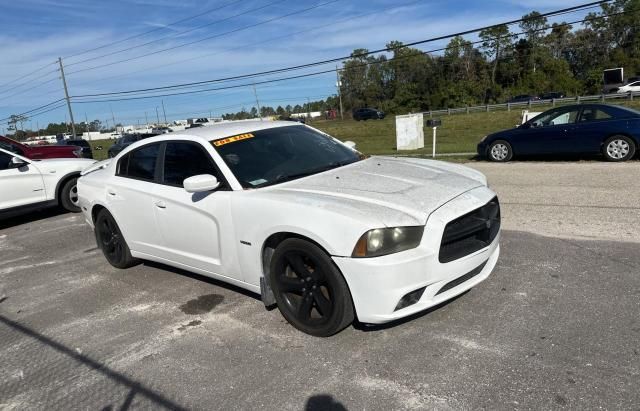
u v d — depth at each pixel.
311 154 4.65
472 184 3.97
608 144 10.73
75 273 5.81
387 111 93.12
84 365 3.62
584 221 6.02
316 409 2.85
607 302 3.79
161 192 4.68
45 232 8.30
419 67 95.12
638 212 6.23
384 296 3.21
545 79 77.56
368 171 4.27
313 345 3.56
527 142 11.79
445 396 2.85
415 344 3.43
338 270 3.38
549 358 3.11
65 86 55.28
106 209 5.51
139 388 3.26
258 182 4.11
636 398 2.69
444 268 3.35
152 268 5.68
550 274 4.42
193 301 4.58
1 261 6.75
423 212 3.37
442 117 42.09
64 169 9.62
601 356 3.09
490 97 82.38
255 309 4.26
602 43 90.31
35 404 3.21
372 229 3.20
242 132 4.66
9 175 8.85
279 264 3.75
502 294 4.08
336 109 116.81
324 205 3.46
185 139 4.64
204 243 4.35
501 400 2.77
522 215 6.59
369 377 3.10
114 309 4.60
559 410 2.65
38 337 4.18
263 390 3.09
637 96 36.28
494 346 3.30
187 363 3.49
